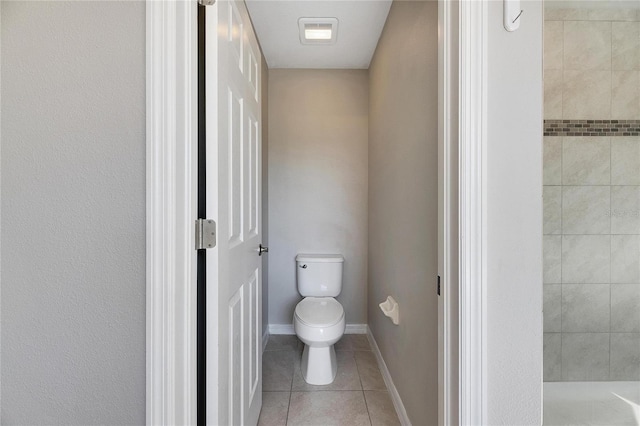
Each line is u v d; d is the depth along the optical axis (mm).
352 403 1629
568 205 833
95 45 689
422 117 1185
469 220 736
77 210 695
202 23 865
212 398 872
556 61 821
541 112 749
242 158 1166
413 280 1289
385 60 1854
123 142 691
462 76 738
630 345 826
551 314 837
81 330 699
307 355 1883
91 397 700
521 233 750
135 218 695
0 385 710
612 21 822
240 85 1143
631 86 822
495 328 751
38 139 692
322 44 2146
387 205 1795
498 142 745
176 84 723
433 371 1064
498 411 753
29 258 700
